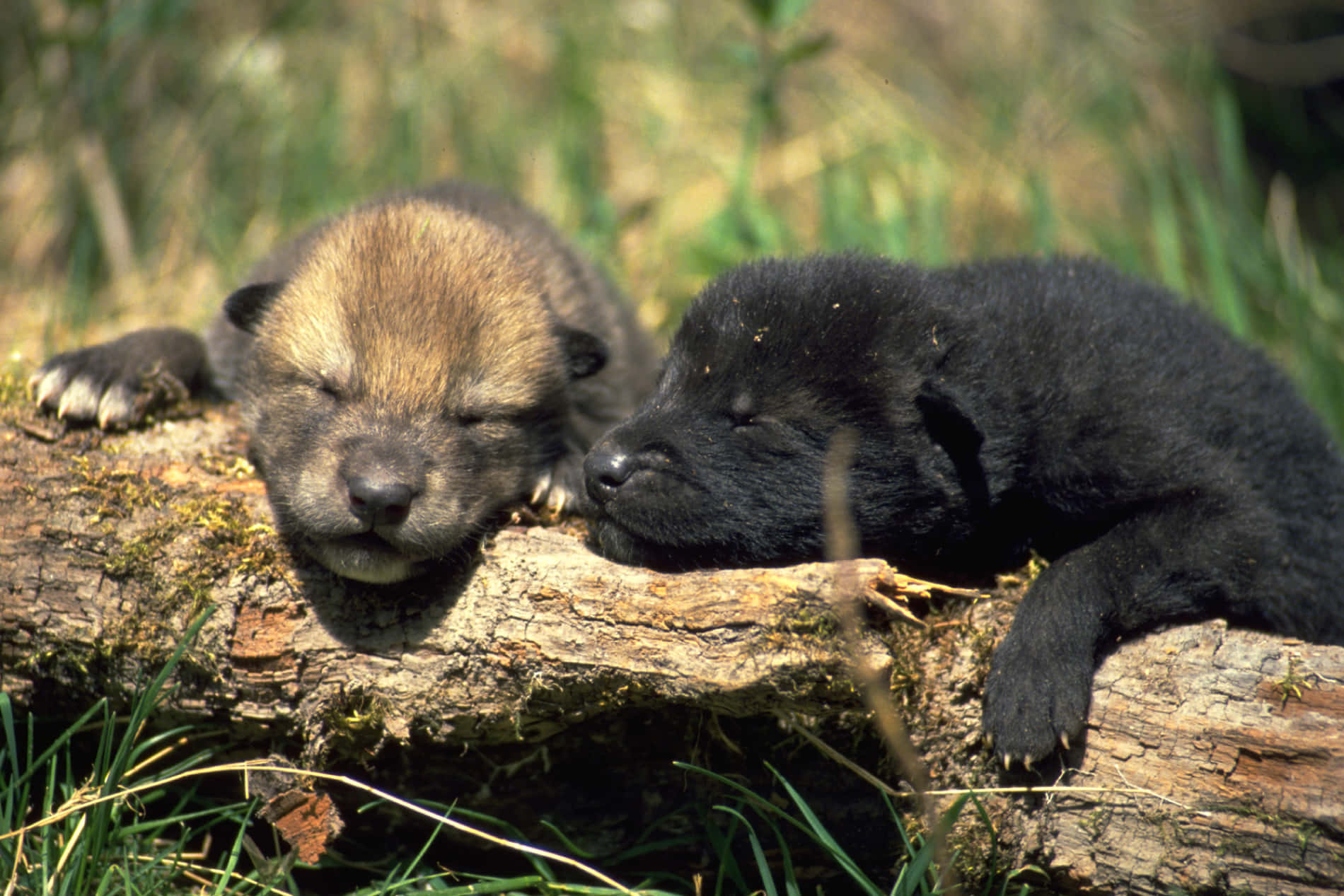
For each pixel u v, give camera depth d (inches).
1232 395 315.6
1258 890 243.3
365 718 268.5
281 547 282.4
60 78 590.6
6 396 323.6
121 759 262.7
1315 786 239.9
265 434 310.2
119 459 308.5
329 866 284.2
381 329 306.2
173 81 631.2
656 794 283.6
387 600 276.2
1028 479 298.4
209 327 383.2
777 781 275.6
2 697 275.0
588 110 654.5
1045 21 729.0
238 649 272.5
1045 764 259.6
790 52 527.5
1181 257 598.2
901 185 616.4
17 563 284.7
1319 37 775.7
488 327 319.9
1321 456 331.9
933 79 727.7
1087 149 689.6
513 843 263.7
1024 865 261.0
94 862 257.8
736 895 282.2
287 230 573.9
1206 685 254.5
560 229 470.3
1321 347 549.6
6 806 272.5
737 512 285.4
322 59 649.0
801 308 296.0
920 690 267.0
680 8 715.4
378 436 290.7
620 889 259.3
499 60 677.3
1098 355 307.0
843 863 254.2
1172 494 288.5
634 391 415.2
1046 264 358.0
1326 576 317.4
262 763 266.7
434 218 350.0
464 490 294.8
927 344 293.9
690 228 597.0
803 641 243.4
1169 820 248.8
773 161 636.7
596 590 260.2
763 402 289.4
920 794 241.3
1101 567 276.2
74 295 532.1
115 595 282.5
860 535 289.4
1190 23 735.7
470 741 276.5
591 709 265.7
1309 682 248.2
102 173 585.3
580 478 335.3
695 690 249.9
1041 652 262.7
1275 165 733.3
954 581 303.0
